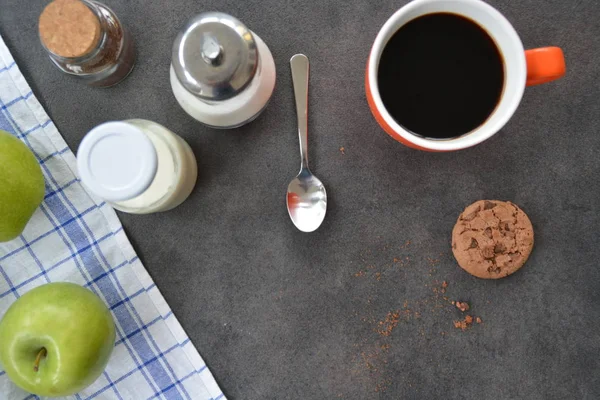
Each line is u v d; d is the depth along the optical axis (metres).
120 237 0.55
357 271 0.56
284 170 0.56
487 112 0.49
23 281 0.56
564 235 0.55
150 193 0.52
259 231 0.56
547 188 0.55
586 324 0.55
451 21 0.47
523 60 0.45
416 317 0.56
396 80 0.49
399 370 0.56
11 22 0.55
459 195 0.55
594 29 0.54
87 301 0.51
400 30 0.48
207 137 0.55
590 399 0.55
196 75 0.46
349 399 0.56
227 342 0.56
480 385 0.56
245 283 0.56
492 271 0.54
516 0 0.55
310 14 0.55
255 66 0.47
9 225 0.51
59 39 0.49
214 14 0.47
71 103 0.55
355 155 0.55
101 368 0.52
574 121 0.55
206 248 0.56
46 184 0.55
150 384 0.56
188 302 0.56
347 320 0.56
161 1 0.55
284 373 0.56
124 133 0.47
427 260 0.56
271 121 0.55
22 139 0.55
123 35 0.53
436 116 0.49
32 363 0.50
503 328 0.56
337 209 0.56
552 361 0.56
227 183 0.56
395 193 0.56
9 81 0.54
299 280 0.56
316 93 0.55
